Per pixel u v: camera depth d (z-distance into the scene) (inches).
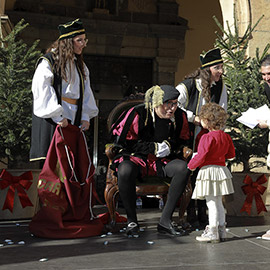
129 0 406.0
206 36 496.4
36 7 374.3
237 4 245.6
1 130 178.7
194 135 163.5
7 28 218.2
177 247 118.0
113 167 144.4
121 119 148.8
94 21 387.2
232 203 189.5
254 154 193.8
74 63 147.6
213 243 124.2
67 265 96.2
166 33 403.9
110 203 147.4
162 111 144.4
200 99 162.6
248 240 129.6
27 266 95.3
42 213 136.6
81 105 148.6
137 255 107.3
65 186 135.5
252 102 190.2
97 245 121.0
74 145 145.1
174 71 410.0
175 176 138.7
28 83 191.5
